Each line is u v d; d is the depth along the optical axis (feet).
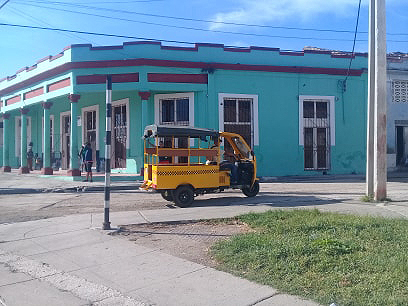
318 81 75.15
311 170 74.74
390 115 83.30
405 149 84.74
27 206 43.16
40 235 28.71
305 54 74.64
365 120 77.92
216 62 69.46
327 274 18.45
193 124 68.69
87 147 65.16
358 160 77.36
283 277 18.56
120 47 67.36
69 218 33.94
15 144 106.93
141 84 66.18
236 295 17.11
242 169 45.47
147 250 24.12
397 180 66.64
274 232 26.08
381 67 39.68
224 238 26.08
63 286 19.29
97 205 43.06
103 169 78.74
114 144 76.43
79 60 68.08
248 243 23.21
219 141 43.50
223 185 43.52
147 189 42.09
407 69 84.07
